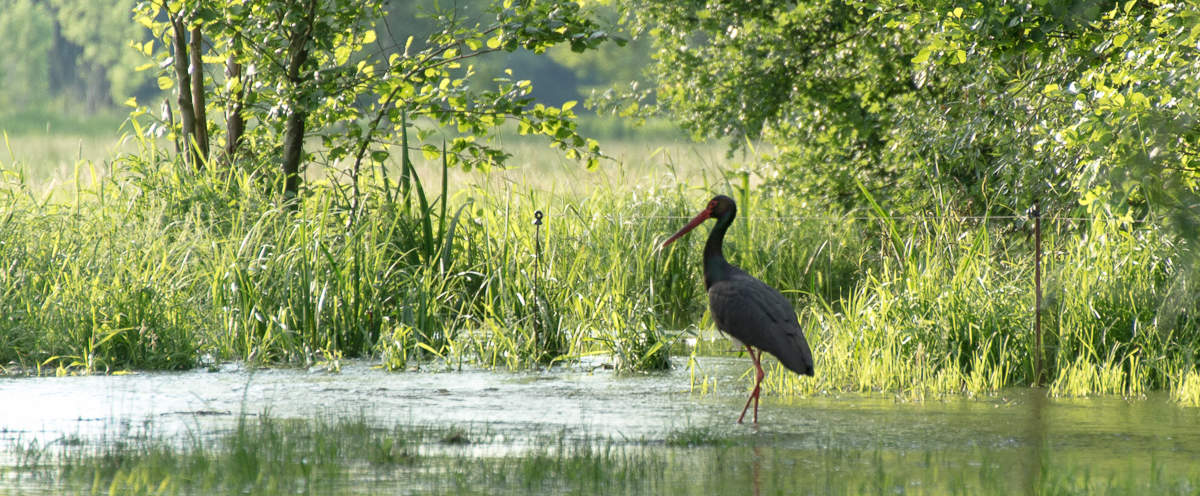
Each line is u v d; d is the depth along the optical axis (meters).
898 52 18.80
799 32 19.59
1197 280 12.10
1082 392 11.63
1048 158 14.48
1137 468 8.52
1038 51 13.42
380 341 13.97
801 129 19.91
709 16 19.66
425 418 10.41
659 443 9.39
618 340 13.52
